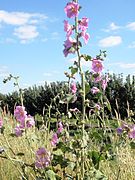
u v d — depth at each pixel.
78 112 1.28
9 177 1.74
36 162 1.20
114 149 1.25
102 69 1.15
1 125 1.30
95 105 1.36
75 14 1.14
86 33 1.14
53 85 5.07
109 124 1.35
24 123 1.25
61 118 1.32
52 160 1.21
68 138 1.25
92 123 1.33
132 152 1.67
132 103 4.64
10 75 1.31
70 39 1.13
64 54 1.14
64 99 1.15
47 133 1.55
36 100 5.33
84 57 1.14
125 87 4.67
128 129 1.21
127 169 1.48
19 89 1.32
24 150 1.66
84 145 1.16
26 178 1.28
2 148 1.25
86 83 1.16
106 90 4.70
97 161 1.20
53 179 1.16
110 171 1.44
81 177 1.16
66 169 1.45
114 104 4.66
